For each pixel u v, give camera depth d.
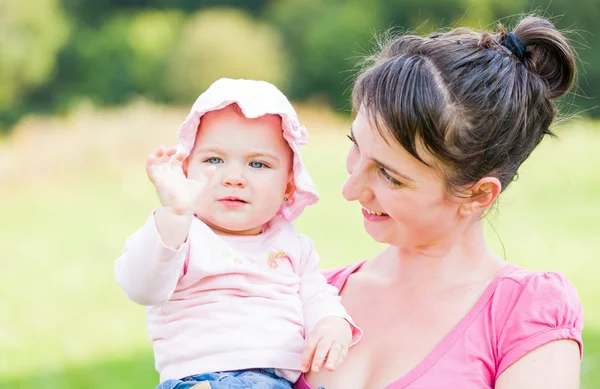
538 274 2.59
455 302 2.62
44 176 15.95
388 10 26.14
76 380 6.89
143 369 7.15
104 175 15.88
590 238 11.25
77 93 26.11
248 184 2.70
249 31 26.16
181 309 2.61
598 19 23.47
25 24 25.59
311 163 15.51
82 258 11.29
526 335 2.46
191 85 25.06
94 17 27.86
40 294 9.75
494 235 11.47
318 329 2.60
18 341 8.12
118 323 8.70
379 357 2.60
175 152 2.46
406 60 2.49
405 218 2.55
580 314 2.54
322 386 2.61
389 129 2.43
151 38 26.34
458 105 2.41
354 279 2.92
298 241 2.85
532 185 14.16
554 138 2.78
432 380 2.46
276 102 2.73
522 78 2.54
